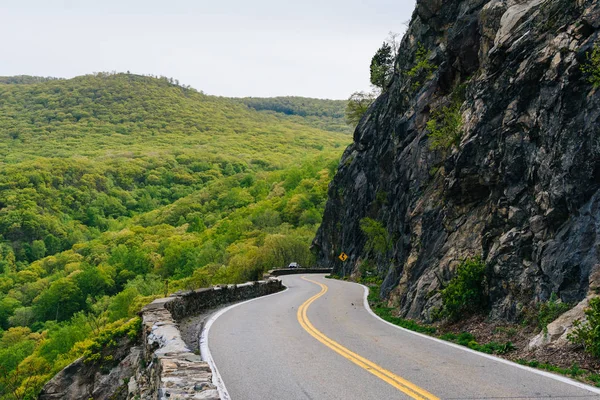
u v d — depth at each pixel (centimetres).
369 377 690
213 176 18150
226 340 1017
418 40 2428
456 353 859
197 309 1535
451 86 1880
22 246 11125
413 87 2298
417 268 1553
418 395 593
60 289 7625
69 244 11975
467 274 1114
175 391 511
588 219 880
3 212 11888
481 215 1320
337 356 844
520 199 1102
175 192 16900
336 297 2123
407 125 2241
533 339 840
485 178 1244
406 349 905
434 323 1187
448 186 1414
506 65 1226
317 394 611
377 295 2125
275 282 2556
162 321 1020
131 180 16725
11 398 1984
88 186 15038
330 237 5131
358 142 4241
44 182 13912
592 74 946
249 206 12162
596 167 891
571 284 870
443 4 2177
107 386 1192
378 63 4525
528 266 1004
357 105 4878
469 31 1700
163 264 8844
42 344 4584
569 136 954
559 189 956
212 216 12706
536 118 1073
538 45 1130
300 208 10025
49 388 1263
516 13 1265
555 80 1023
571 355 741
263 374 721
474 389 613
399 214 2162
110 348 1280
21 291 8606
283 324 1260
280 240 6462
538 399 566
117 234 11500
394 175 2536
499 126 1227
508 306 1011
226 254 7544
